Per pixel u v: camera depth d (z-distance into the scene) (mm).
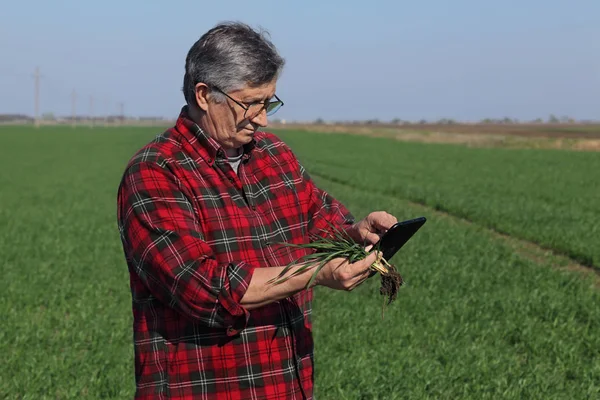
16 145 74500
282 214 3338
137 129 140500
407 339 9188
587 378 7695
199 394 3107
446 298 11203
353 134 98438
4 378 7777
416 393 7090
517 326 9641
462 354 8406
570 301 10922
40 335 9320
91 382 7570
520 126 166375
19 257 14883
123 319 10055
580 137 92188
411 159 49094
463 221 20797
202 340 3090
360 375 7551
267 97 3102
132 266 3113
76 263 14164
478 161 46938
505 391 7141
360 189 30062
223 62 2982
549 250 15938
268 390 3139
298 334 3273
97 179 37312
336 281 2941
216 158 3162
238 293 2891
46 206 25031
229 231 3121
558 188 29500
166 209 3021
